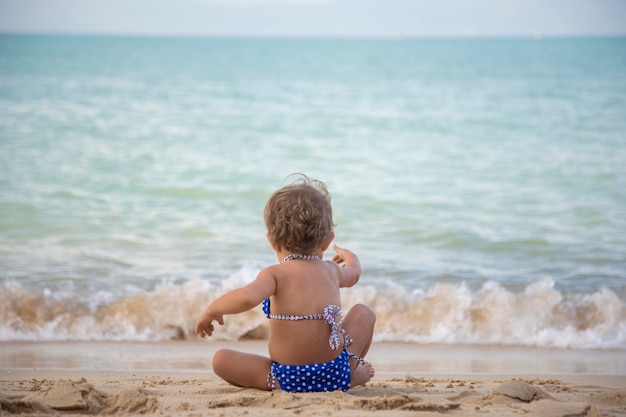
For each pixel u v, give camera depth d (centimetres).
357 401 295
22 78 2930
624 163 1367
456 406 298
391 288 705
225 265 779
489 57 5622
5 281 700
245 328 618
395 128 1828
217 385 377
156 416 279
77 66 3888
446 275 751
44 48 6975
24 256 797
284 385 321
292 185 330
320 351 318
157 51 6731
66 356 530
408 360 539
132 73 3431
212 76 3409
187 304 659
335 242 884
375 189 1170
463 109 2197
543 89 2753
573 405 303
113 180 1197
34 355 532
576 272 769
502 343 606
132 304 656
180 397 324
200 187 1162
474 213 1030
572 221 988
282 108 2197
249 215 1011
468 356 556
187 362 517
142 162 1344
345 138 1678
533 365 526
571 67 4041
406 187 1188
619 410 315
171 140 1590
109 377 441
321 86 2964
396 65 4616
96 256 804
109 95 2392
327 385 322
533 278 743
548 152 1491
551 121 1911
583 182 1224
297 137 1681
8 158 1348
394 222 980
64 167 1282
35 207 1018
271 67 4325
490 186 1199
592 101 2317
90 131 1662
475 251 852
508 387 333
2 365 496
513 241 890
